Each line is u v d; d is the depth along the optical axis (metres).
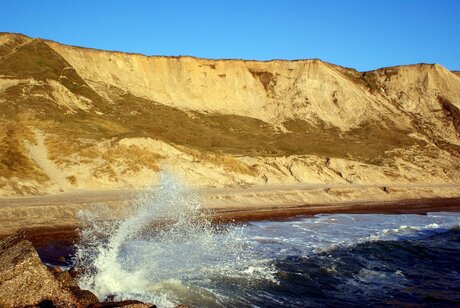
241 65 68.88
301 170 43.81
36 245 16.53
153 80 61.78
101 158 31.95
